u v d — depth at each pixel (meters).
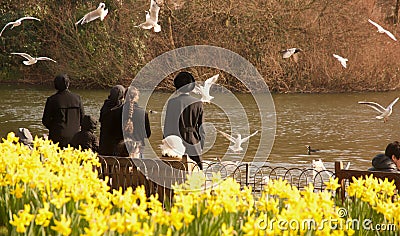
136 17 36.41
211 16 35.88
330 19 35.53
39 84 37.66
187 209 5.75
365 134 21.22
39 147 8.35
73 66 36.72
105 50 36.28
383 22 35.62
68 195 6.38
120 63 36.25
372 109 28.06
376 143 19.61
